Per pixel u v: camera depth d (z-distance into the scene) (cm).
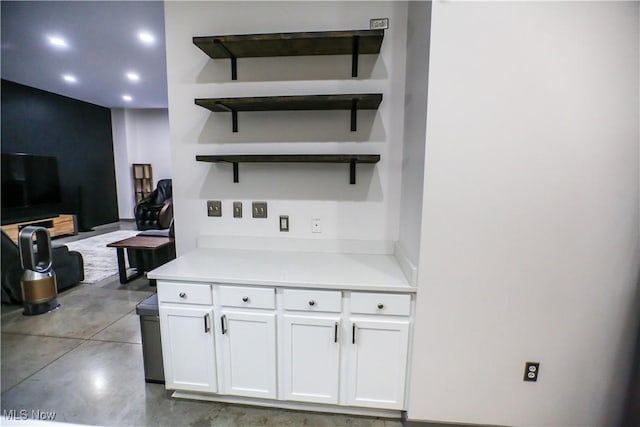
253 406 167
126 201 732
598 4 119
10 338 234
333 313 148
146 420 158
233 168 193
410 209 157
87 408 165
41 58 394
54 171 566
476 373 144
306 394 157
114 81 494
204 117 190
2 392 177
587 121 124
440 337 142
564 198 129
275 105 171
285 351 154
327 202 190
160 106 684
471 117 127
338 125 183
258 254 189
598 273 132
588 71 122
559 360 140
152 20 296
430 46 125
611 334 136
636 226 128
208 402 169
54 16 288
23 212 522
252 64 183
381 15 173
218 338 158
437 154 130
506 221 132
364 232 190
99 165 675
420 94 140
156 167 739
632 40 120
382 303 144
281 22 178
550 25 121
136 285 343
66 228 570
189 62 187
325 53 176
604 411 141
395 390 151
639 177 125
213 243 200
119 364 202
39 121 544
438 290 139
